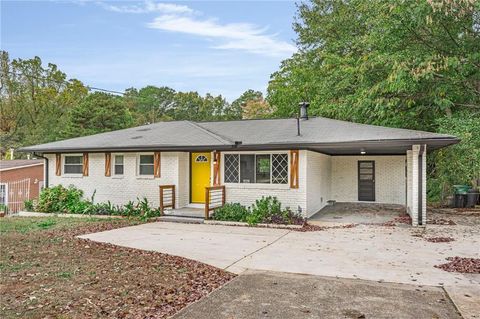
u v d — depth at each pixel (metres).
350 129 12.97
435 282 5.61
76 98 48.59
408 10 14.58
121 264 6.73
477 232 10.01
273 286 5.46
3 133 44.44
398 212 14.02
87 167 15.34
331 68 22.27
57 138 39.16
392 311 4.45
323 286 5.45
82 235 10.03
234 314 4.38
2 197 20.61
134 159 14.56
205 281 5.72
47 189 15.48
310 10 27.19
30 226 11.63
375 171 16.77
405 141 10.46
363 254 7.54
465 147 13.75
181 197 14.09
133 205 14.31
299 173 12.12
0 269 6.32
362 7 18.52
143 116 51.78
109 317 4.24
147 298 4.91
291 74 27.81
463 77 15.48
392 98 16.16
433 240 8.91
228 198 13.02
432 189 17.30
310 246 8.39
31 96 46.78
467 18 14.80
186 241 9.09
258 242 8.91
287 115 26.28
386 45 16.86
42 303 4.67
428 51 15.86
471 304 4.63
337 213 13.80
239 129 14.91
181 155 14.12
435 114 17.39
